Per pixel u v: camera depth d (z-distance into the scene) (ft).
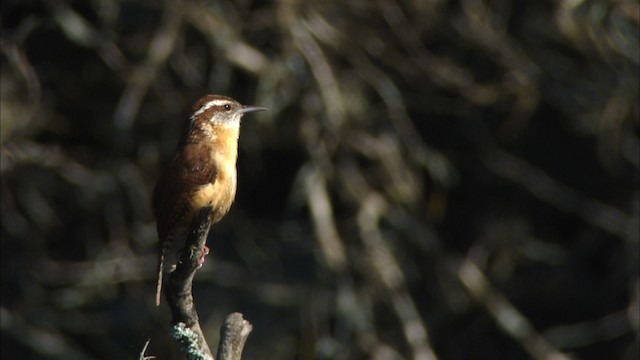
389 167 49.98
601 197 55.52
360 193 50.55
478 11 49.37
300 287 52.24
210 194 23.98
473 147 55.52
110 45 46.83
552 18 51.13
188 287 18.80
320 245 49.11
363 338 49.88
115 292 52.08
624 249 53.83
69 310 51.67
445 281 53.72
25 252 51.08
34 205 50.26
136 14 49.06
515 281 56.49
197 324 19.04
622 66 51.37
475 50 52.54
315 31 48.08
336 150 50.67
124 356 51.44
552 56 53.01
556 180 56.08
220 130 24.68
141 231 51.49
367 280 50.75
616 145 50.98
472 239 56.08
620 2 50.34
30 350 52.80
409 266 53.93
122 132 47.52
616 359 55.47
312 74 48.19
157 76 48.78
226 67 48.44
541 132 56.24
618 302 55.26
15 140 47.70
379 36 50.08
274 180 54.54
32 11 48.37
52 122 50.08
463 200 56.70
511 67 49.83
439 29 50.75
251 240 53.06
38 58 50.11
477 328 55.57
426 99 51.80
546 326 56.75
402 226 51.90
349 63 51.49
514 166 54.08
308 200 49.47
